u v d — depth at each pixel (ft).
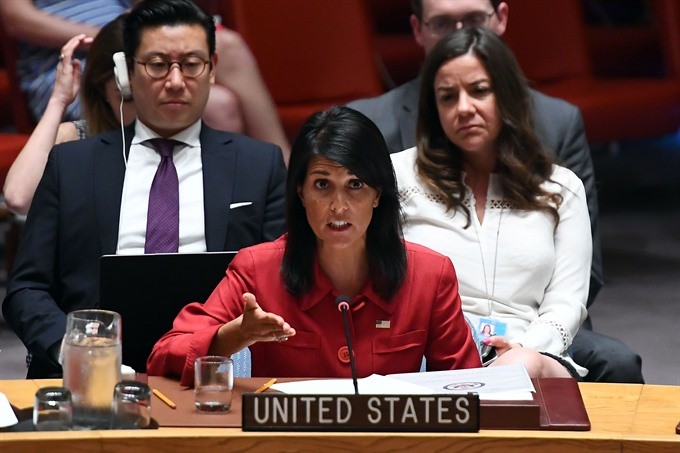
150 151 35.19
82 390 23.94
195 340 26.94
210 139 35.65
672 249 67.46
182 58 34.42
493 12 42.24
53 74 53.16
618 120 65.82
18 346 51.31
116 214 34.45
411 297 28.63
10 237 54.70
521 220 35.55
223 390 24.90
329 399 23.50
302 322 28.35
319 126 26.99
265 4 60.70
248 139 36.09
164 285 30.19
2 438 22.49
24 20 52.60
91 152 34.96
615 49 80.33
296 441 23.17
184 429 23.65
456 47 35.35
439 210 35.68
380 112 41.29
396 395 23.56
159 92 34.42
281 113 59.36
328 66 61.72
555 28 67.97
